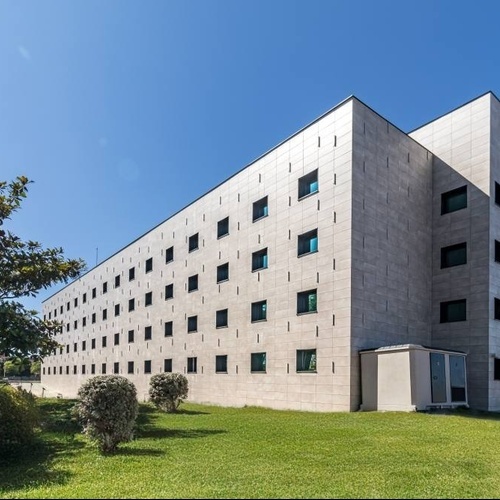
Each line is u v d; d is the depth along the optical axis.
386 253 21.34
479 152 22.92
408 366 17.33
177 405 21.55
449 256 23.55
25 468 8.90
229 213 28.27
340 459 8.45
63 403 25.59
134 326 40.03
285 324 22.58
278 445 10.10
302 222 22.52
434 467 7.81
